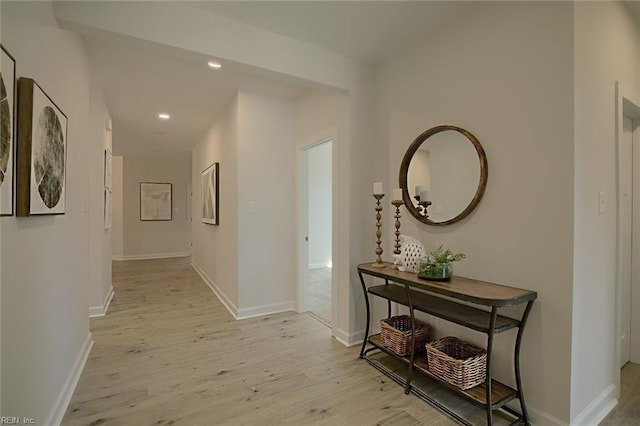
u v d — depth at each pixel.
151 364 2.45
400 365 2.45
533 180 1.78
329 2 2.05
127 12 1.91
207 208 5.05
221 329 3.19
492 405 1.67
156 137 5.69
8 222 1.22
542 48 1.75
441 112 2.32
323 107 3.24
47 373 1.66
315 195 6.93
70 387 2.04
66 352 1.99
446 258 2.04
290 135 3.83
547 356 1.72
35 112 1.43
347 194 2.85
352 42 2.55
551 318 1.70
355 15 2.19
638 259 2.43
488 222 2.00
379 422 1.80
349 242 2.83
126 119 4.55
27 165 1.34
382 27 2.33
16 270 1.29
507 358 1.89
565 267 1.65
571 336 1.64
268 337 3.00
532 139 1.79
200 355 2.61
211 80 3.28
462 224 2.17
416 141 2.49
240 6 2.09
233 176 3.66
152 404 1.95
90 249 3.54
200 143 5.71
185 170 8.23
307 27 2.34
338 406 1.94
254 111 3.59
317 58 2.62
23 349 1.37
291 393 2.07
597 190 1.81
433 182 2.37
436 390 2.10
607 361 1.93
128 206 7.62
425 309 2.02
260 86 3.42
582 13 1.70
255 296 3.62
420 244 2.33
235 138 3.57
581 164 1.68
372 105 2.94
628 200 2.39
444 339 2.17
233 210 3.65
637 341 2.44
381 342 2.46
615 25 1.97
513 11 1.88
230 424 1.77
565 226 1.65
